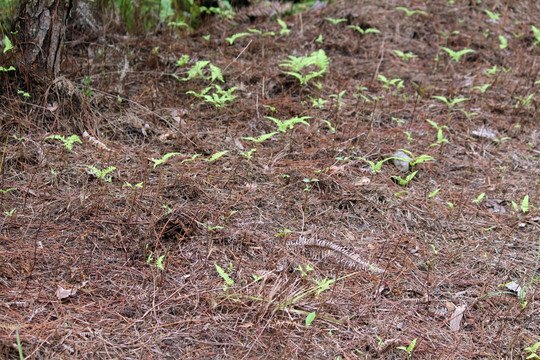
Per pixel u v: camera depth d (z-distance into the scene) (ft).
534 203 14.52
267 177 14.35
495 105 19.11
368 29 21.18
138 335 9.32
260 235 12.21
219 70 17.31
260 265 11.29
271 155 15.33
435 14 23.73
